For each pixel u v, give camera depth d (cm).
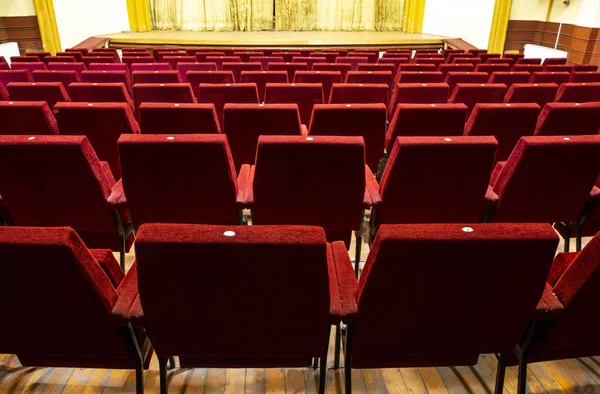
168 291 121
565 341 143
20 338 135
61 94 367
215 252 111
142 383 149
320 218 218
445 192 209
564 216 226
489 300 128
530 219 227
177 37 1077
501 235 112
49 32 982
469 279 121
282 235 111
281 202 210
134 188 201
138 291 128
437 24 1190
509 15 1069
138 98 364
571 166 204
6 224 225
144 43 1052
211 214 213
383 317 134
